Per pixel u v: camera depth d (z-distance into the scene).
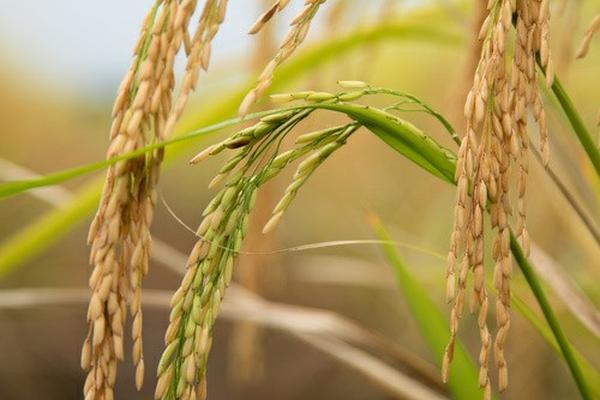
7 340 2.79
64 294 1.14
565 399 1.54
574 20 0.79
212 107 0.89
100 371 0.54
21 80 3.52
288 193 0.56
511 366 1.41
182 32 0.53
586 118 1.24
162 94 0.53
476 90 0.55
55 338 2.85
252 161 0.56
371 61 0.94
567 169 0.85
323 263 2.39
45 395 2.80
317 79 0.94
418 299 0.76
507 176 0.55
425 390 0.94
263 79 0.54
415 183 1.83
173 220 3.70
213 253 0.56
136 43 0.54
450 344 0.55
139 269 0.55
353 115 0.58
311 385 2.71
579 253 1.26
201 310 0.55
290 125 0.56
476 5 0.73
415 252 1.65
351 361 0.97
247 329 1.07
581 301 0.80
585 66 1.17
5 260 0.96
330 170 2.02
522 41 0.56
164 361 0.55
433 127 1.17
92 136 3.70
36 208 3.11
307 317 1.01
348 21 0.91
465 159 0.55
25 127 3.51
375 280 1.70
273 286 1.20
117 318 0.54
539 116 0.56
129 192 0.54
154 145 0.53
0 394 2.77
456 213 0.55
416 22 0.96
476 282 0.55
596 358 1.29
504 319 0.56
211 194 3.73
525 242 0.56
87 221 3.26
